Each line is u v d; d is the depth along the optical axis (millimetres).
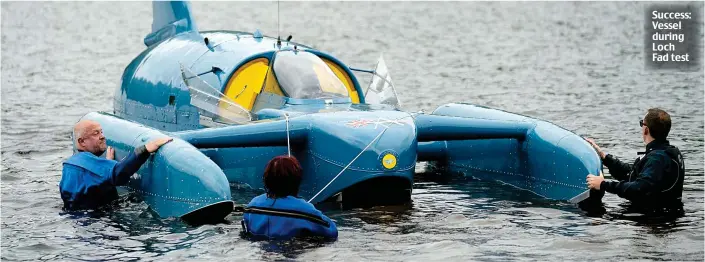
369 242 24938
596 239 25297
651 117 28625
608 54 82625
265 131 28938
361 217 27656
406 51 88562
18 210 28812
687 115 48219
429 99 57406
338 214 27953
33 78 67500
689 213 27938
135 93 37531
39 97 57312
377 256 23688
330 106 31391
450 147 34719
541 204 29422
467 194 30969
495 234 25922
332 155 28469
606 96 56719
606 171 34531
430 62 78750
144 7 151375
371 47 93250
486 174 33312
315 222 24938
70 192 28516
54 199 30234
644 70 69812
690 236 25453
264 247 24250
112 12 142375
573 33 104062
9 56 83625
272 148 30469
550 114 49969
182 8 39312
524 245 24797
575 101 54844
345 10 144625
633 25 111938
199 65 34844
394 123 28906
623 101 54344
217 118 32375
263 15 138625
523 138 31500
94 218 27594
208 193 26594
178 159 27359
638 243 24844
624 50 85688
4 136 42562
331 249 24203
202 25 124938
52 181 33094
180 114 34656
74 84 64438
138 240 25328
